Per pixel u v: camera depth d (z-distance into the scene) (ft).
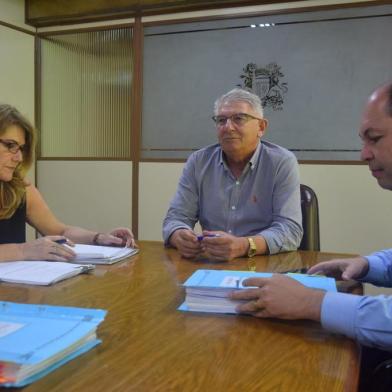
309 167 10.24
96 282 4.00
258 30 10.54
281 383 2.07
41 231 6.25
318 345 2.57
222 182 6.80
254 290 3.05
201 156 7.04
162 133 11.61
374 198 9.74
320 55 10.06
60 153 12.85
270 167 6.51
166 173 11.59
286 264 4.87
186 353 2.41
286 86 10.38
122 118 12.00
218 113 6.55
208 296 3.16
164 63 11.46
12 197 5.55
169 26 11.34
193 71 11.21
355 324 2.66
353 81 9.82
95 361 2.28
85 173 12.51
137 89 11.72
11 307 2.74
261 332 2.77
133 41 11.71
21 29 12.34
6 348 2.09
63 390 1.95
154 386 2.01
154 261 4.99
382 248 9.75
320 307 2.81
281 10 10.27
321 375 2.17
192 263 4.89
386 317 2.61
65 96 12.69
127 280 4.09
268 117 10.58
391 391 3.11
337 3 9.80
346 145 9.95
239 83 10.81
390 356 3.70
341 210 10.03
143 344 2.53
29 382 1.99
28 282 3.88
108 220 12.34
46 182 12.96
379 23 9.53
